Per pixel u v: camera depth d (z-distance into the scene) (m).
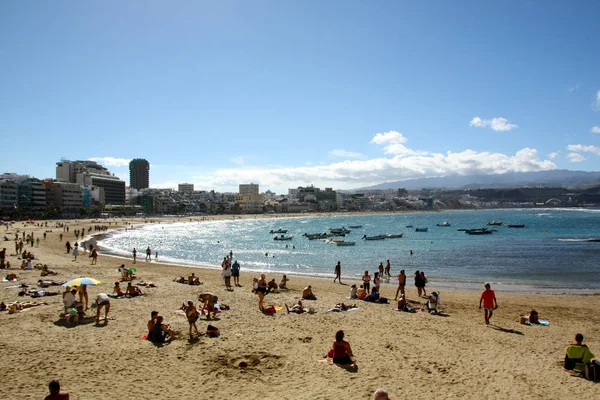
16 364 15.21
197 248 89.69
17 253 58.41
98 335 18.86
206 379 14.24
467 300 31.17
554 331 22.00
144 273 43.56
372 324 22.08
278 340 18.72
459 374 15.23
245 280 40.75
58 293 27.45
